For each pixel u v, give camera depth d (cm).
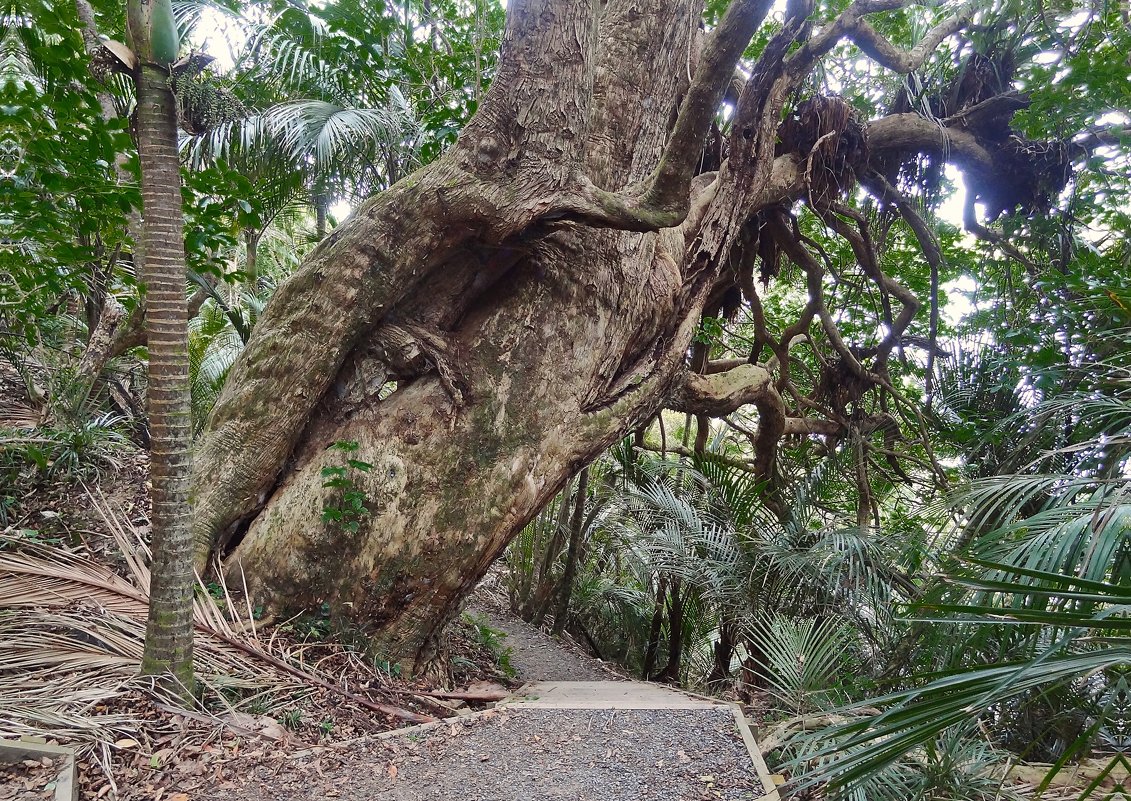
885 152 818
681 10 580
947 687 154
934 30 712
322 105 652
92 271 609
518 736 366
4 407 642
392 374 515
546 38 456
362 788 300
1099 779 170
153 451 339
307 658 430
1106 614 149
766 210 799
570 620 993
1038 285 609
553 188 458
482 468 490
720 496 705
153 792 280
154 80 315
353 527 459
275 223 1005
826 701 411
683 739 361
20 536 437
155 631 338
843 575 539
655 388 566
